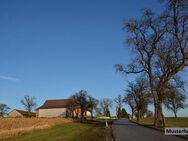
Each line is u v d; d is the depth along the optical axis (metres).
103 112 150.88
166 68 48.34
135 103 95.56
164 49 48.62
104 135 31.61
